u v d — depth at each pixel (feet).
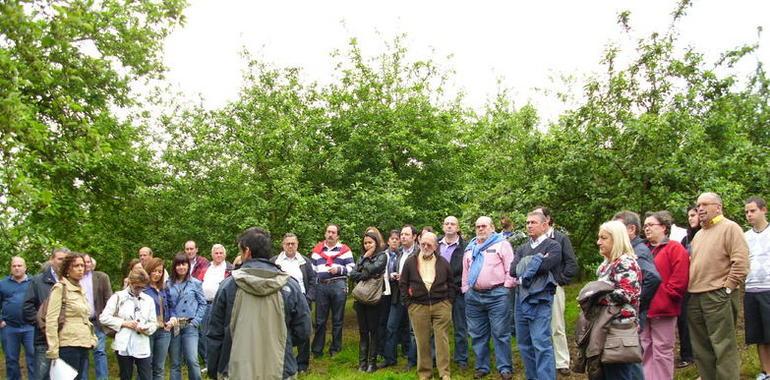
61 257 25.17
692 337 19.79
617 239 15.57
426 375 24.97
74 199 35.86
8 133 20.74
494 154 32.42
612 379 15.48
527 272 21.57
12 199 21.12
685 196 25.27
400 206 37.93
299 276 28.40
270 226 37.27
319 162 41.14
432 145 41.14
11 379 27.32
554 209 28.91
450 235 27.55
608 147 28.35
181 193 38.63
